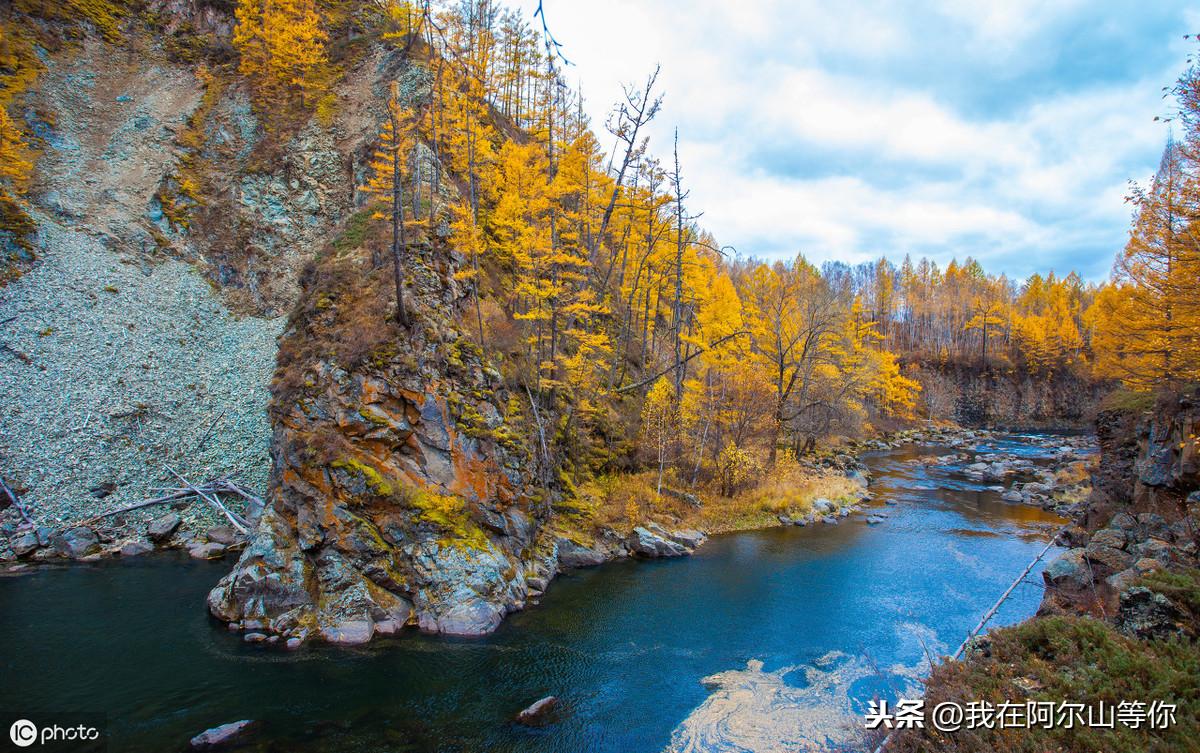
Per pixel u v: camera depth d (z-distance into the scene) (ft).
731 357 120.57
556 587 70.79
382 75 150.10
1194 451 58.34
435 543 61.72
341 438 63.72
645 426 110.52
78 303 104.22
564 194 100.94
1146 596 37.47
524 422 81.97
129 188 126.72
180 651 50.85
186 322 113.50
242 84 150.92
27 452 81.30
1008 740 27.02
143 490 84.23
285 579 57.47
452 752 38.24
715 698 45.83
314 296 79.56
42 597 61.26
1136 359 85.15
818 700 45.19
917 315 334.03
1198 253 64.85
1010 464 156.35
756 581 72.74
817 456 153.79
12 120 119.85
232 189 133.28
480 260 102.83
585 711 43.75
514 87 160.35
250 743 38.06
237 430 98.22
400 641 55.11
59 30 142.72
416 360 69.10
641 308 141.90
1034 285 341.00
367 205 109.09
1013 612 61.52
